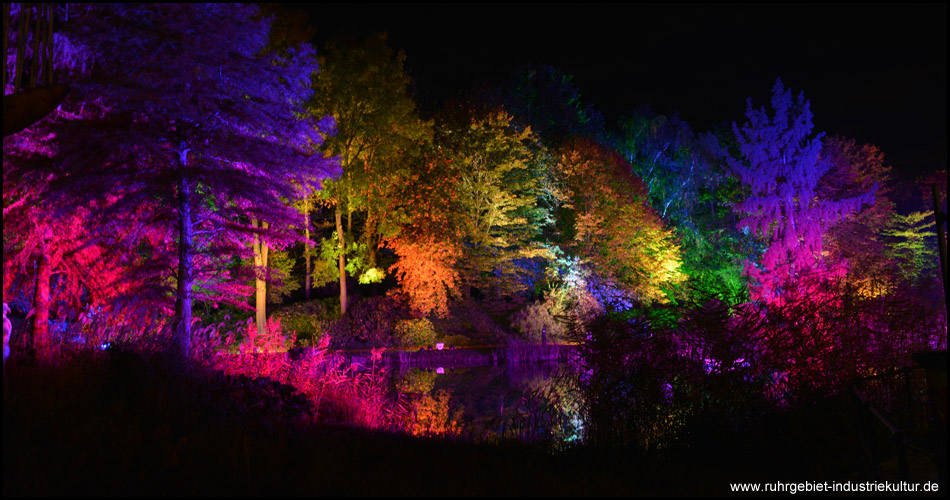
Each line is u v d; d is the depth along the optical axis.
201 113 11.49
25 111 5.80
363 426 9.62
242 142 12.22
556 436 8.49
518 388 18.64
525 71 47.81
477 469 6.21
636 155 49.59
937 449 4.52
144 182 11.55
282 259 30.30
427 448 7.44
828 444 6.96
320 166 12.76
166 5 10.14
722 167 48.69
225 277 15.13
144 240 13.58
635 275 38.31
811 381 7.82
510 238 34.25
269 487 5.28
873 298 8.86
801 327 8.05
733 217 49.59
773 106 45.06
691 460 7.12
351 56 27.52
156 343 9.37
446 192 30.83
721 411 7.66
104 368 7.65
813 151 43.88
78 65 10.81
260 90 11.96
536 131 42.97
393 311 30.69
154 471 5.48
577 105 50.03
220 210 13.34
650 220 38.03
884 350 8.04
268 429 7.64
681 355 8.41
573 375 9.12
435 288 29.86
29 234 11.11
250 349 12.50
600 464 6.65
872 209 44.59
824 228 43.25
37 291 11.29
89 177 10.71
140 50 10.59
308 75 12.81
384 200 30.55
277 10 22.55
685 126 50.16
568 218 39.16
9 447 5.40
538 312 32.66
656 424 7.98
